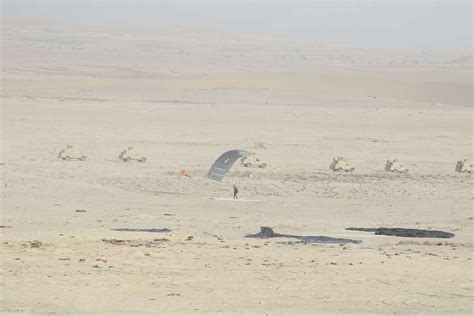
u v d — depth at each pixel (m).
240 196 190.88
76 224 135.12
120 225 135.75
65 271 77.94
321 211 171.00
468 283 79.62
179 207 169.25
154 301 67.12
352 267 86.81
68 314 61.25
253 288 73.94
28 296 66.88
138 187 198.00
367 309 67.12
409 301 70.75
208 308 65.25
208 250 94.88
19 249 88.75
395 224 150.38
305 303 68.62
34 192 180.00
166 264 84.12
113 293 69.56
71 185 193.88
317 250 99.56
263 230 123.06
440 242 117.81
